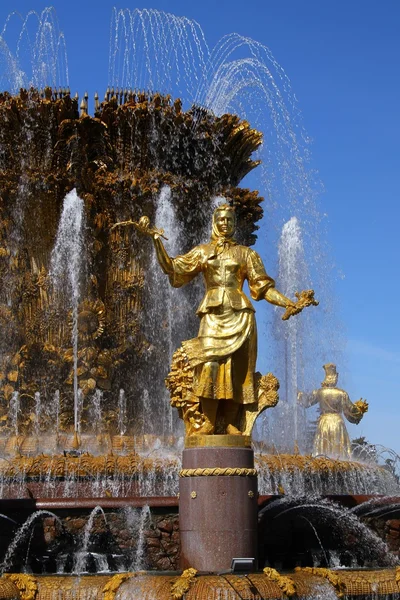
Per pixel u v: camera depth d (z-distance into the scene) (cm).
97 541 1258
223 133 1880
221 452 1173
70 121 1755
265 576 1066
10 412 1717
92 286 1777
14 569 1230
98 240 1789
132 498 1278
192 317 1894
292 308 1276
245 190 1936
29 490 1370
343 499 1351
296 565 1311
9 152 1781
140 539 1261
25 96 1780
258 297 1306
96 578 1075
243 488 1166
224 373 1230
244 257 1302
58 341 1767
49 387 1753
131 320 1809
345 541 1341
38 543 1247
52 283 1781
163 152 1836
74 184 1767
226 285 1280
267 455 1538
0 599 1023
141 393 1805
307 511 1329
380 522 1377
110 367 1772
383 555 1353
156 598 1011
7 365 1745
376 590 1107
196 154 1869
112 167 1819
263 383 1265
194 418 1230
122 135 1812
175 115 1819
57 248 1781
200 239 1892
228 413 1251
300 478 1506
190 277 1310
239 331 1248
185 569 1143
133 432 1775
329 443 1995
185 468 1190
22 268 1783
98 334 1766
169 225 1839
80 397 1731
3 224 1775
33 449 1612
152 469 1414
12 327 1764
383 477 1644
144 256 1831
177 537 1265
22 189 1769
